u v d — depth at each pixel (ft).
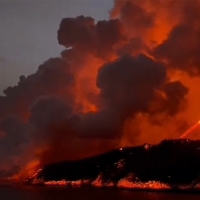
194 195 585.22
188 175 641.40
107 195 624.18
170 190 633.61
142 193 630.74
